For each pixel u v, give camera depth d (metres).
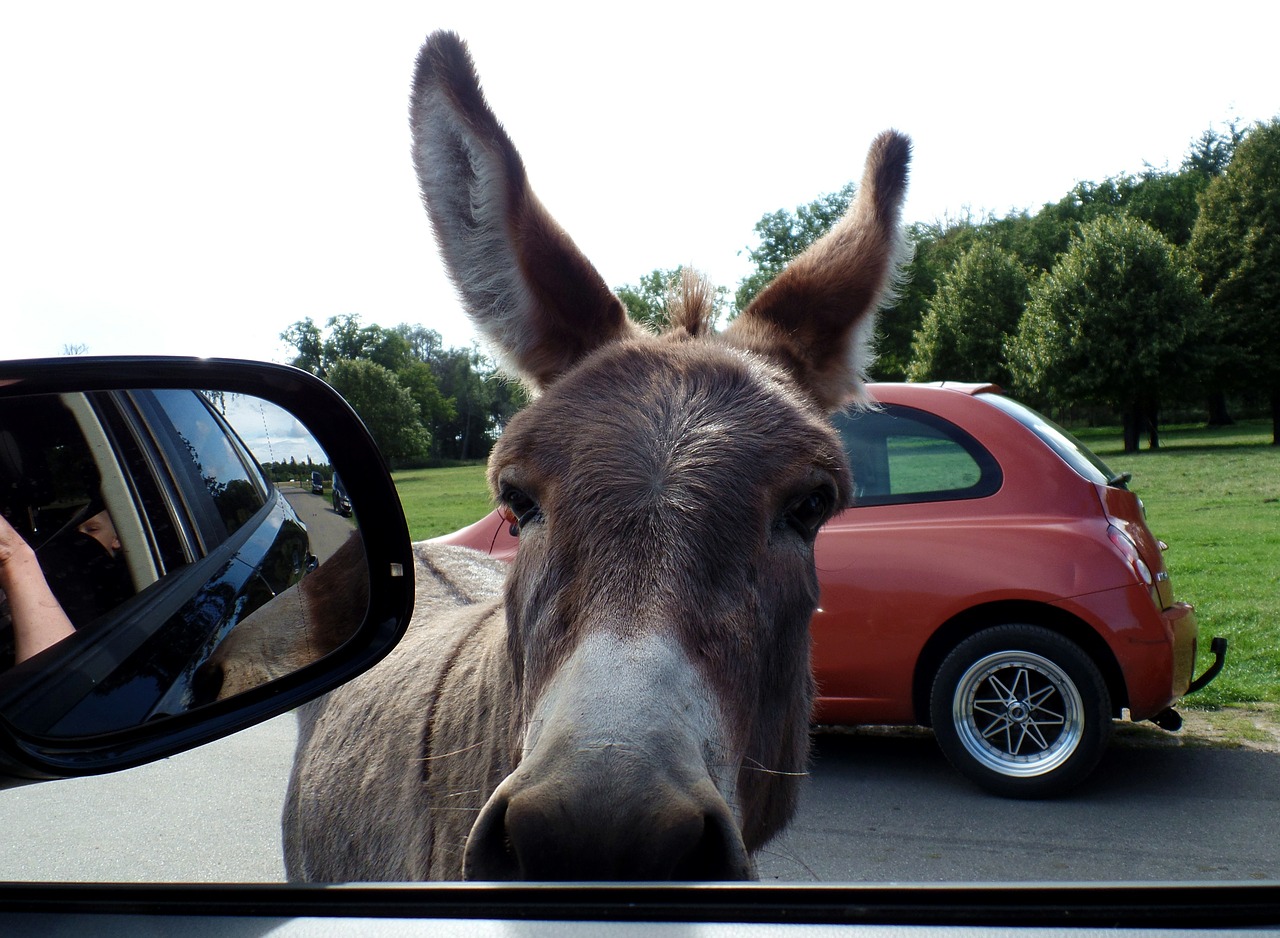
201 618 1.31
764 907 0.67
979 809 3.09
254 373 1.55
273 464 1.62
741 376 1.53
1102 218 28.20
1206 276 27.95
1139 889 0.67
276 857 2.12
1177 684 3.31
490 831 1.05
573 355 1.83
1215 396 33.41
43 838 1.47
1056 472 3.46
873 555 3.51
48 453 1.06
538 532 1.39
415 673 2.10
